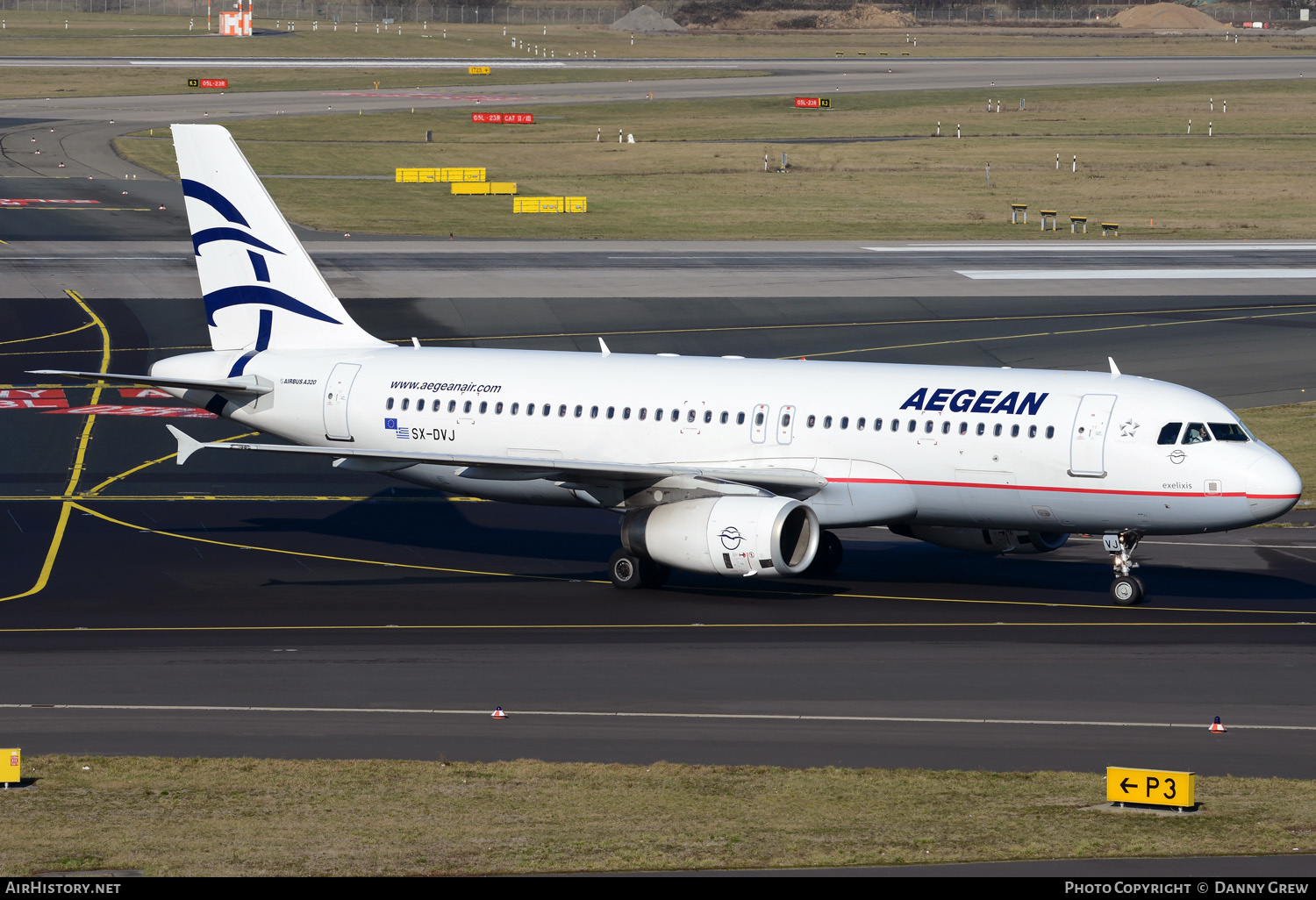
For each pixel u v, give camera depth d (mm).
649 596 157375
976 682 122250
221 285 183625
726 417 162125
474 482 173000
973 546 167875
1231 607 151750
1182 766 99188
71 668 126688
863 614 148875
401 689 120062
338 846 79875
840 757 101562
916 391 157875
